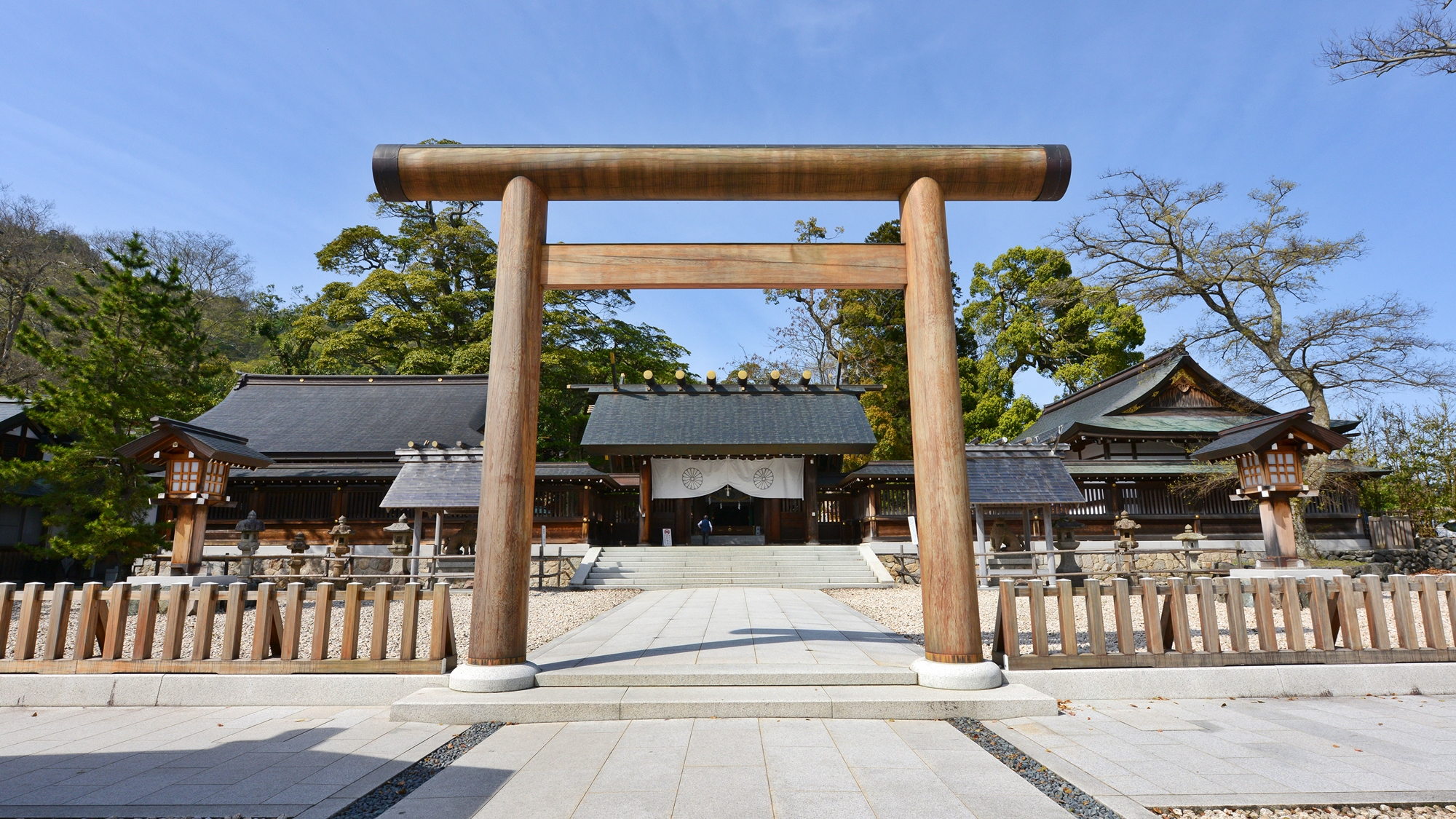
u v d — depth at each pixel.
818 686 5.18
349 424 22.88
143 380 13.96
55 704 5.16
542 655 6.41
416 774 3.70
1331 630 5.45
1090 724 4.51
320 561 16.97
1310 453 10.37
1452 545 18.11
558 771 3.66
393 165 5.82
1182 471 19.33
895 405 33.03
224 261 39.84
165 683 5.19
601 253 5.96
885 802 3.20
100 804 3.25
